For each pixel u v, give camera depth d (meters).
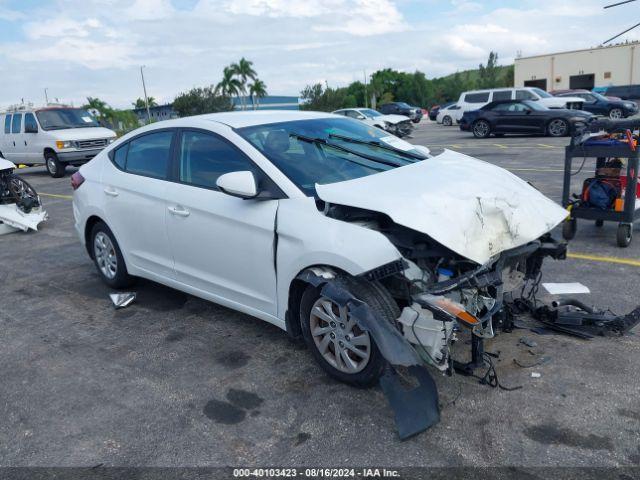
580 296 4.75
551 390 3.34
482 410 3.19
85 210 5.39
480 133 21.55
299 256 3.46
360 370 3.36
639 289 4.85
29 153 16.16
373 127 4.99
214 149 4.20
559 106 22.97
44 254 7.13
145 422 3.30
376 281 3.34
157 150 4.73
